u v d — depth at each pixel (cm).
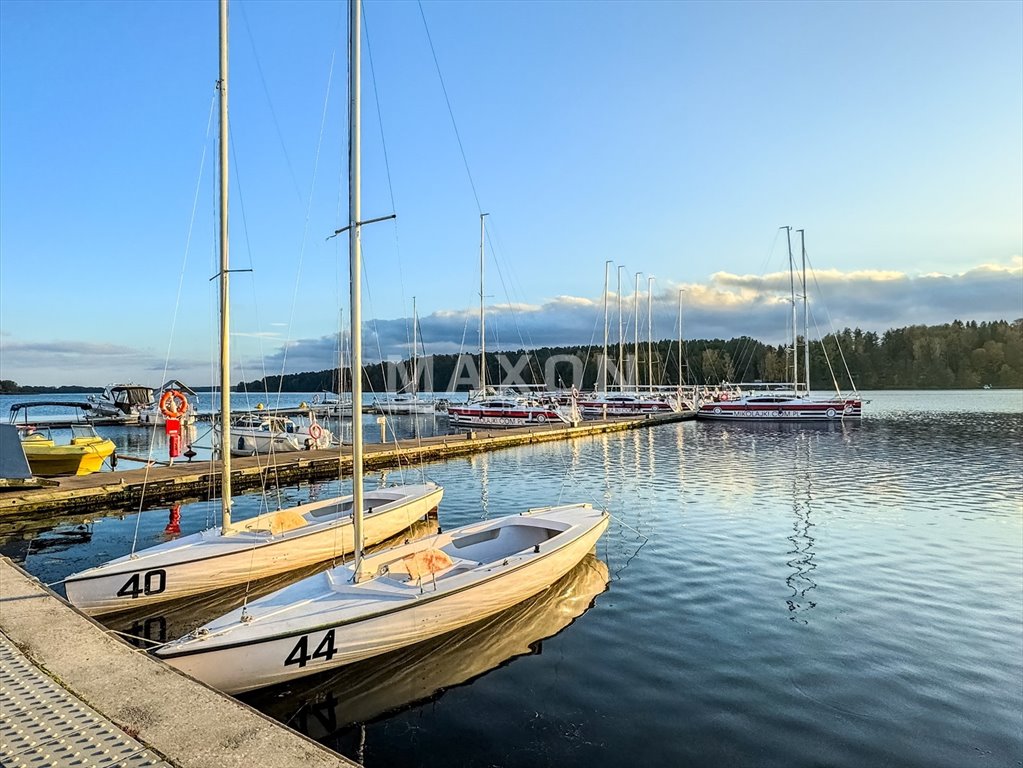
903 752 578
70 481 1920
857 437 3762
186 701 460
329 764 379
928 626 871
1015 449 2981
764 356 11500
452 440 3362
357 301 781
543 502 1848
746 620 895
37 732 411
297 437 3136
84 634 601
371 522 1275
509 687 708
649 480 2245
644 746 590
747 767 555
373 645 738
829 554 1230
